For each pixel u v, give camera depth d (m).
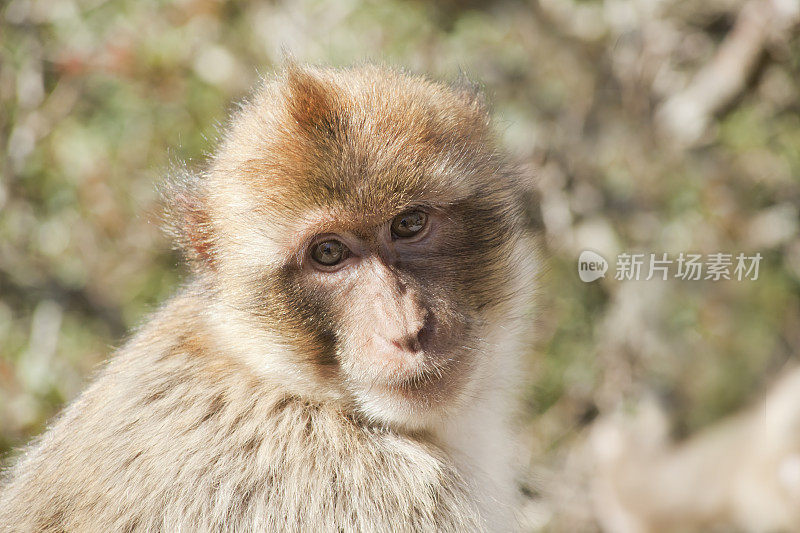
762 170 18.58
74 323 17.52
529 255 11.75
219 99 17.83
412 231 10.49
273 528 10.29
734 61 18.14
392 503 10.49
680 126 18.48
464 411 10.94
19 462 12.46
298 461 10.47
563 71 18.75
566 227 17.25
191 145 17.98
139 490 10.34
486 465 11.56
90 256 17.86
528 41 18.84
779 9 17.44
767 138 18.67
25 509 10.90
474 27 18.84
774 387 17.39
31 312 17.50
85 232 17.92
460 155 10.55
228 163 10.79
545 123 18.11
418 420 10.52
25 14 17.80
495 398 11.64
